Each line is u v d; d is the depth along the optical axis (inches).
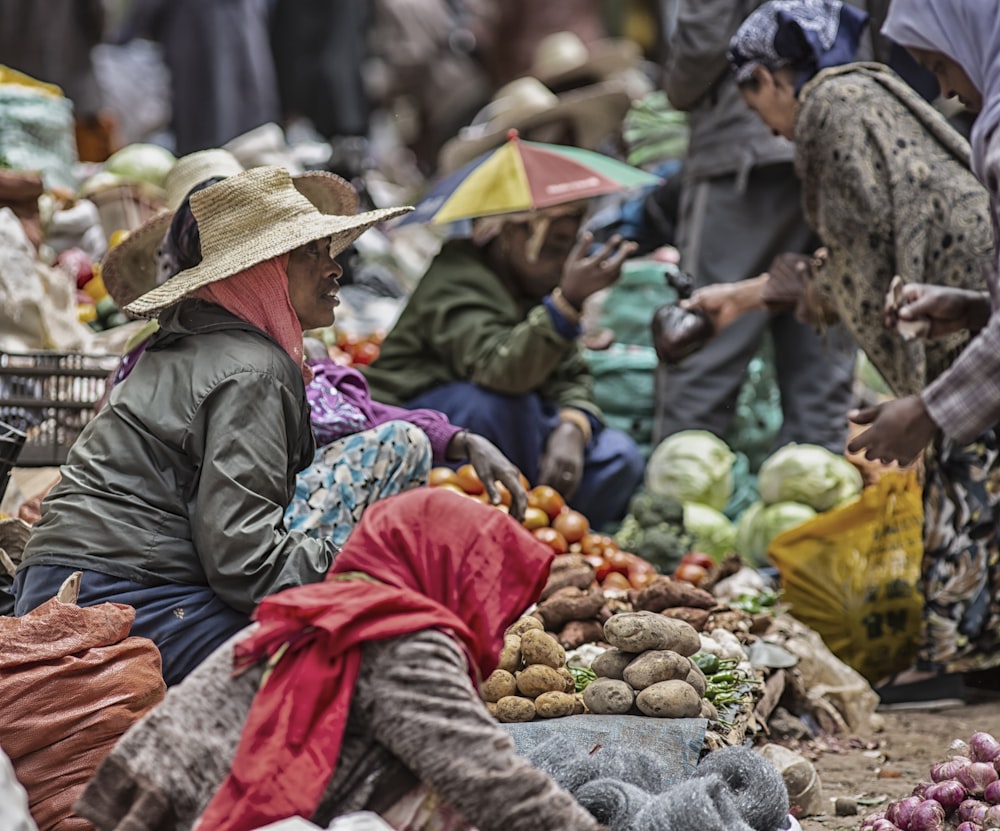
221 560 514.0
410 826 360.5
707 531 951.6
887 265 754.2
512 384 873.5
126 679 490.3
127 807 362.3
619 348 1104.2
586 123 1132.5
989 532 754.2
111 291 729.6
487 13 1899.6
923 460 785.6
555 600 653.3
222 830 347.6
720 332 954.1
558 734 501.7
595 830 350.6
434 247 1332.4
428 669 356.2
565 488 900.6
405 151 1887.3
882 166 745.0
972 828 501.7
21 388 722.8
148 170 1143.0
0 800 335.3
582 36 1878.7
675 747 516.4
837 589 837.8
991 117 674.8
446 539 374.0
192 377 531.2
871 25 896.9
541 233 906.7
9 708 471.2
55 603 491.5
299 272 567.5
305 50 1534.2
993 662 767.1
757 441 1092.5
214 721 365.1
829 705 733.3
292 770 351.3
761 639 730.2
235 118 1419.8
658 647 558.3
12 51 1341.0
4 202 852.6
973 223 726.5
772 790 459.5
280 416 534.0
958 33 685.9
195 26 1408.7
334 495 611.8
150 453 532.1
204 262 554.6
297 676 359.6
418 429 640.4
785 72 773.9
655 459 994.1
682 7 959.6
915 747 716.7
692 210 995.3
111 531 526.9
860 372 1163.9
